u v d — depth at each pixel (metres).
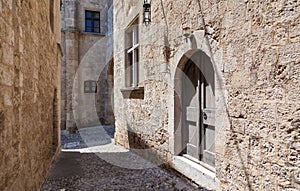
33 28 2.85
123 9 6.54
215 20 2.94
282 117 2.10
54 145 5.66
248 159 2.47
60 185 3.64
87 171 4.40
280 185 2.12
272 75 2.19
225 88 2.79
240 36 2.55
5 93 1.76
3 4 1.72
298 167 1.97
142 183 3.67
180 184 3.51
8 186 1.83
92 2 13.14
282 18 2.09
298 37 1.97
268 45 2.22
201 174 3.29
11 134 1.91
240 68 2.55
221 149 2.88
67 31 12.34
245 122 2.50
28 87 2.58
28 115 2.57
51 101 4.84
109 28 12.11
